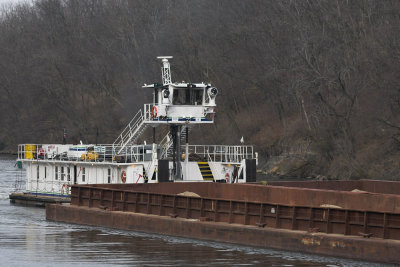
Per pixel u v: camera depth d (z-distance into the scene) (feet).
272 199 443.32
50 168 611.88
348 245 343.87
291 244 366.22
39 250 379.55
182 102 549.95
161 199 435.12
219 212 409.49
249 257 356.38
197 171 566.77
